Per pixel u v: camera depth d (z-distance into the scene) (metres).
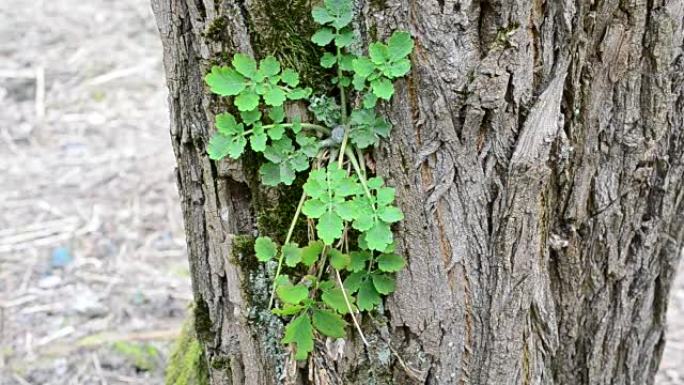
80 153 3.07
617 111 1.29
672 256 1.42
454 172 1.23
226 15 1.21
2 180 2.84
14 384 1.86
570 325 1.38
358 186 1.21
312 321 1.24
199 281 1.33
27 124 3.27
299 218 1.25
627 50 1.27
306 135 1.23
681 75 1.30
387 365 1.29
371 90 1.20
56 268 2.34
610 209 1.33
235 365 1.34
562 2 1.20
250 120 1.21
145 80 3.75
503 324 1.29
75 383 1.87
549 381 1.40
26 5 4.67
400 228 1.24
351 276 1.25
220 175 1.25
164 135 3.27
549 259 1.34
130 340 2.01
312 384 1.29
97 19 4.49
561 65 1.22
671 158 1.34
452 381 1.30
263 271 1.28
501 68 1.20
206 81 1.19
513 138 1.23
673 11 1.26
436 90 1.21
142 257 2.43
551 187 1.30
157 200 2.77
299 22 1.21
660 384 2.00
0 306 2.15
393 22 1.19
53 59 3.90
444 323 1.28
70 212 2.66
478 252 1.26
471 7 1.19
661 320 1.47
